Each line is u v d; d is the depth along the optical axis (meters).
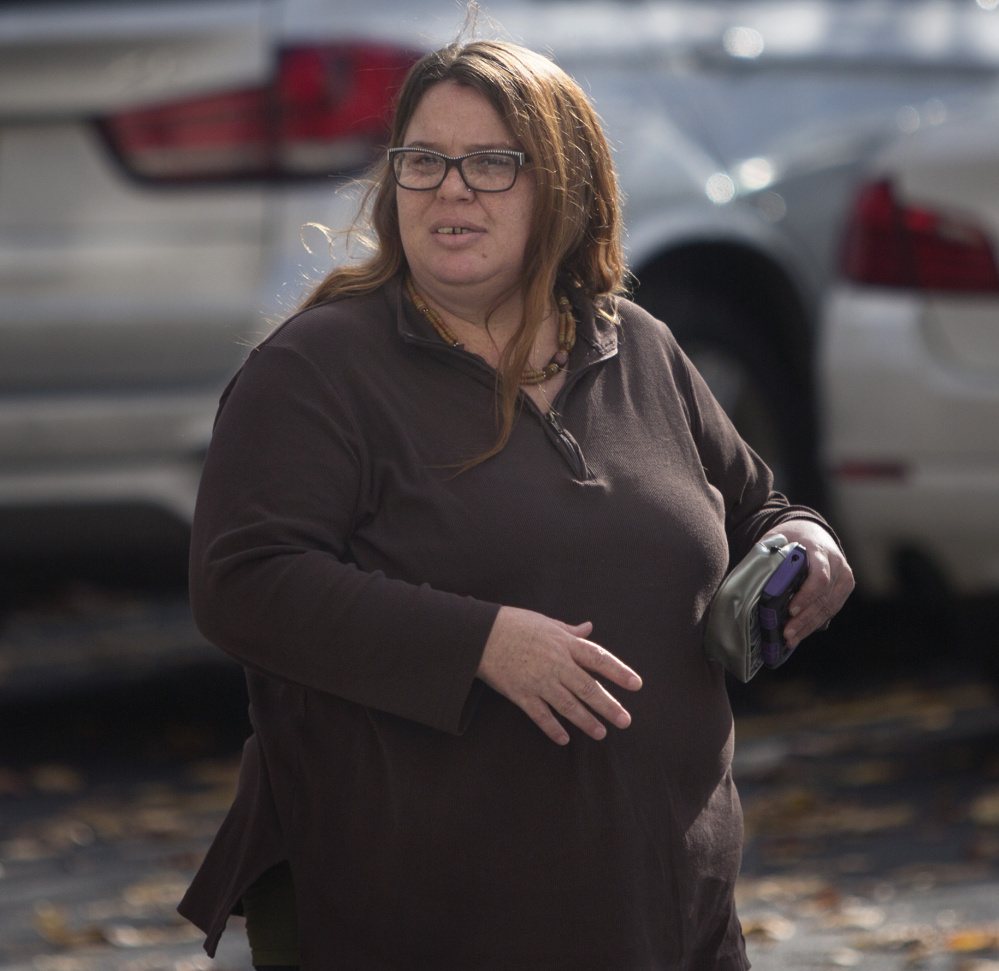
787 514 9.30
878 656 23.69
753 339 20.64
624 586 8.09
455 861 7.92
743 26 21.45
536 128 8.17
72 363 17.11
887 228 18.03
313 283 9.46
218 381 17.09
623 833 7.97
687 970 8.24
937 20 22.97
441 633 7.55
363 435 8.03
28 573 17.64
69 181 17.33
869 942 12.77
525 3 19.81
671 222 19.86
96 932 13.62
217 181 17.25
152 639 28.73
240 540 7.79
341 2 17.81
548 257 8.20
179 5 17.50
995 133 17.61
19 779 18.89
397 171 8.28
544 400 8.30
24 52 17.22
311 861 8.21
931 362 17.52
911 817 16.20
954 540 17.48
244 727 21.02
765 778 17.97
